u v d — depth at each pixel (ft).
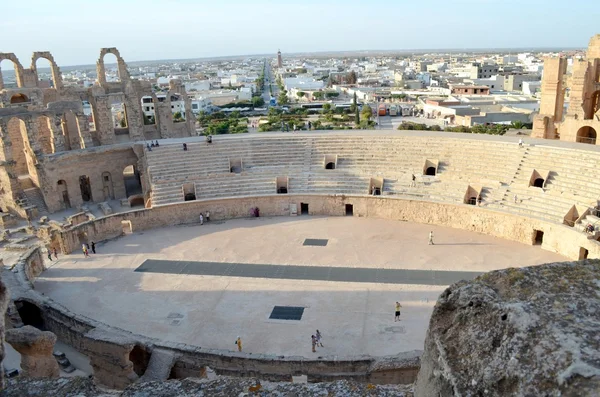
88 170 202.08
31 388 44.93
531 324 23.29
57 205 195.62
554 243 143.13
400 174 184.14
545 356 21.76
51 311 110.11
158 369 89.25
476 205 161.99
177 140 211.20
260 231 170.40
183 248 158.10
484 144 181.06
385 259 143.02
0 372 33.27
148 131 235.61
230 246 157.99
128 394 40.29
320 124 410.72
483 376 23.20
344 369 86.28
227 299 123.34
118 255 154.20
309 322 110.83
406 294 122.11
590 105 191.72
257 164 198.59
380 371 82.69
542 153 166.81
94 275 139.95
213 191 187.01
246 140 205.98
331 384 39.34
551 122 192.03
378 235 161.79
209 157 198.90
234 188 188.24
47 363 72.43
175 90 252.01
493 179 169.07
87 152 198.39
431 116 445.78
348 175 188.65
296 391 38.60
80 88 219.82
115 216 170.09
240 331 108.47
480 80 645.10
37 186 197.47
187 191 189.26
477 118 368.48
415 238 157.89
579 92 184.03
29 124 188.34
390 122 426.92
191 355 91.35
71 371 98.43
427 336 28.48
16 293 114.11
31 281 132.46
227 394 38.99
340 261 142.92
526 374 21.68
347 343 102.01
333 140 202.08
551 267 27.91
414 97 570.46
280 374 87.40
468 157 180.14
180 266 144.36
